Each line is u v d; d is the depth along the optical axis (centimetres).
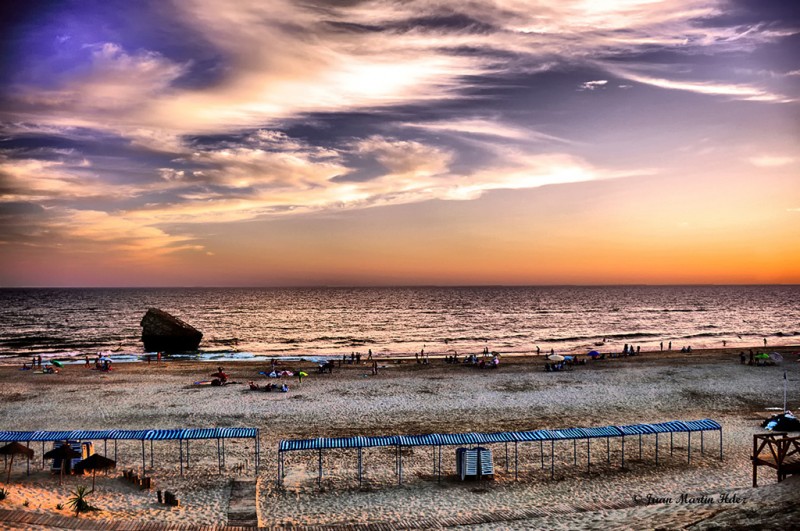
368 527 2614
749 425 4450
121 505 2886
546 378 6384
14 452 3206
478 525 2617
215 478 3347
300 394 5600
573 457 3747
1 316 19062
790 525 1905
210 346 10875
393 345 10956
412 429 4381
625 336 12231
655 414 4828
